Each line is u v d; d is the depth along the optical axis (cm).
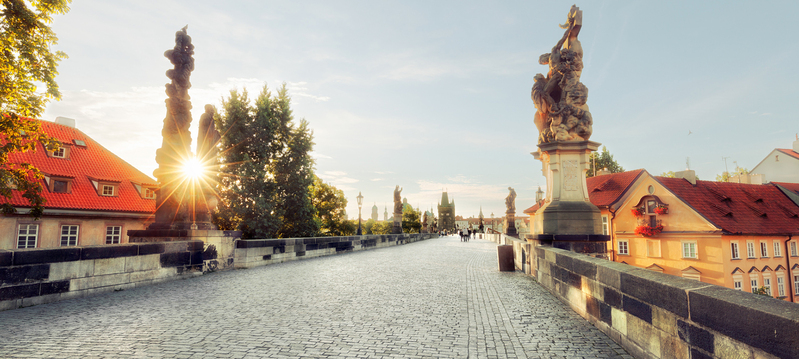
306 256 1781
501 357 429
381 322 577
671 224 3197
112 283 830
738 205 3488
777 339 223
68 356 419
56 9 1456
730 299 270
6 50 1365
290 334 511
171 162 1177
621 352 440
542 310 654
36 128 1439
